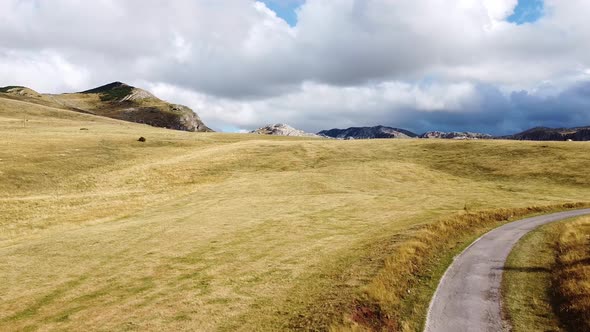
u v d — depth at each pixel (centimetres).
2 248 3306
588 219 3328
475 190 5572
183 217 4109
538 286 1994
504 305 1800
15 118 15238
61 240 3369
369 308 1811
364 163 7606
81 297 2145
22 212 4425
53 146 7862
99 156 7594
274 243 2966
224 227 3556
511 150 8044
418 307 1820
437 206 4291
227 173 6919
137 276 2420
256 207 4469
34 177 5825
